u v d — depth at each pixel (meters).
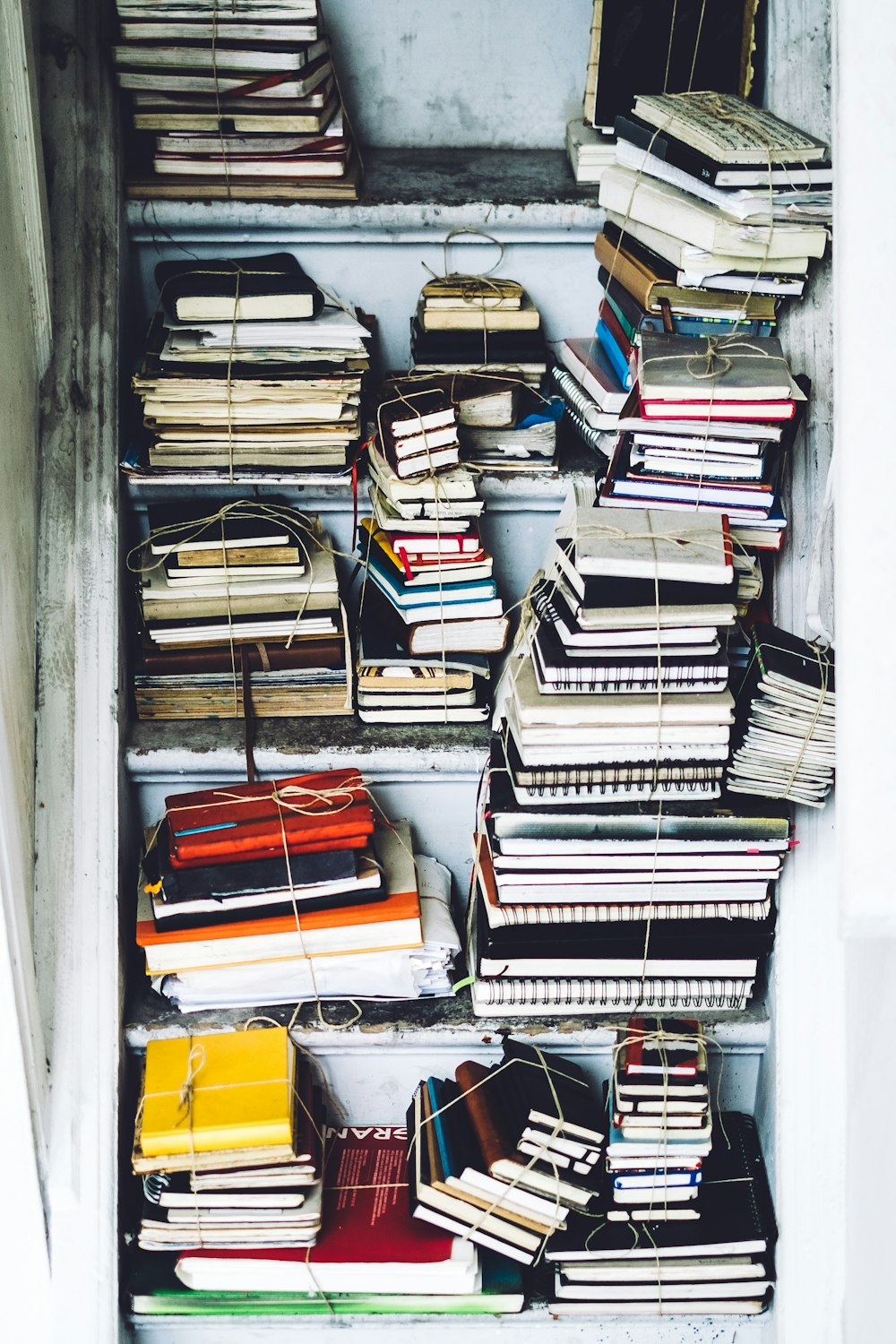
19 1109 1.65
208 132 1.90
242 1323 1.81
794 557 1.85
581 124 2.12
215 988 1.85
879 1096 1.58
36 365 1.84
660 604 1.64
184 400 1.82
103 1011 1.78
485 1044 1.89
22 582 1.75
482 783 1.92
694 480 1.74
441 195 1.99
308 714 1.97
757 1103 1.95
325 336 1.83
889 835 1.14
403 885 1.85
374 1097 1.96
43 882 1.79
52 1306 1.74
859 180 1.07
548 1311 1.80
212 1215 1.72
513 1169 1.72
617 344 1.92
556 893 1.77
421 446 1.79
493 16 2.12
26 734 1.75
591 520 1.72
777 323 1.84
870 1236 1.61
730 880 1.78
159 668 1.91
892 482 1.10
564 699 1.68
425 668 1.92
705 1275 1.77
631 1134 1.74
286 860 1.78
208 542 1.86
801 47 1.95
